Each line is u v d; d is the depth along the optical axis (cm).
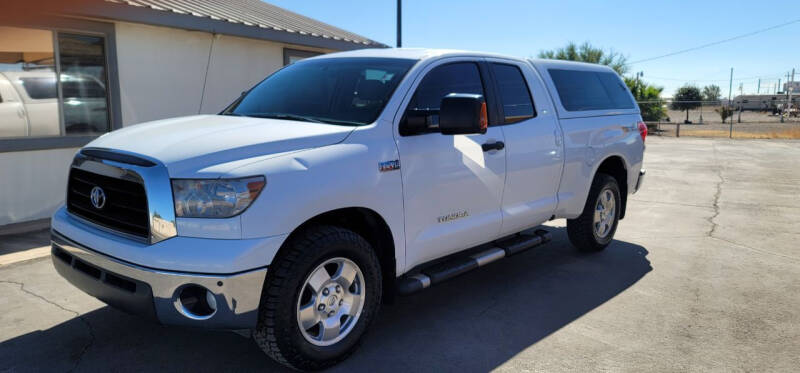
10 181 680
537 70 513
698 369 346
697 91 6050
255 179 290
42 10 664
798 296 475
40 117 708
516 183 457
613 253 602
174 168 288
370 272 347
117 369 332
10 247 582
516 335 391
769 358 361
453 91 416
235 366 338
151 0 838
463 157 402
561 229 712
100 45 758
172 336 376
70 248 326
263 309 302
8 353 348
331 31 1189
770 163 1527
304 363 321
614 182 594
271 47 998
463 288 487
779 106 6316
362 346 371
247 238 286
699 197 972
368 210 348
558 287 491
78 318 402
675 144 2269
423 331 396
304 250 307
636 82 3369
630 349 372
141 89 805
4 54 671
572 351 368
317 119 375
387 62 410
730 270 545
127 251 292
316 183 311
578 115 536
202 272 280
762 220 779
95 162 320
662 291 484
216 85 912
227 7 1020
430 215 386
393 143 358
